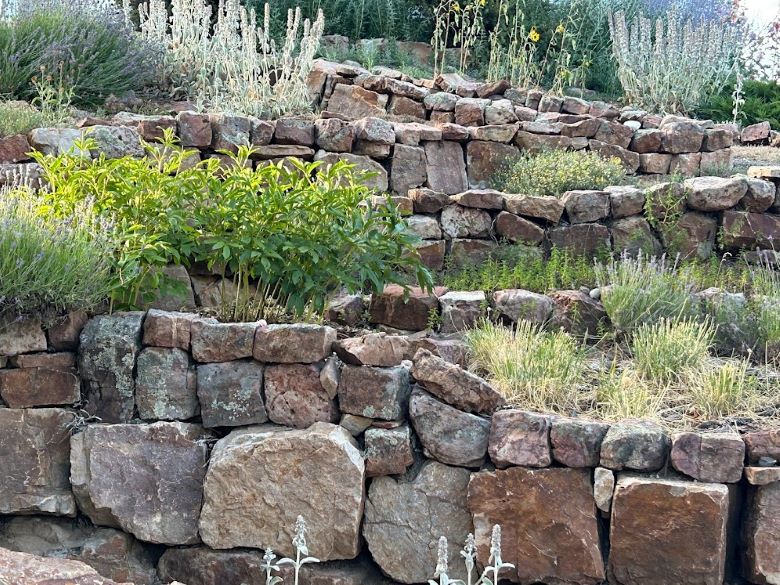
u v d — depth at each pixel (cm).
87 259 432
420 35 1243
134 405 430
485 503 390
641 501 373
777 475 372
